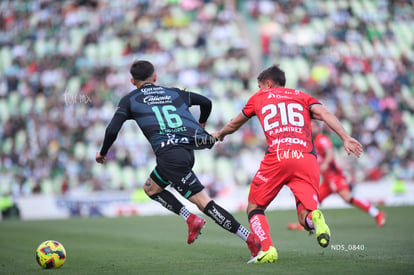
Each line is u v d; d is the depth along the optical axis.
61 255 20.86
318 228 17.41
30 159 72.75
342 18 101.81
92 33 90.88
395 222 39.12
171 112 20.19
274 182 19.22
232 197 61.91
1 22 97.25
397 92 92.25
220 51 91.31
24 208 58.03
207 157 72.62
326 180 36.72
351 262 19.61
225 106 82.25
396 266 18.47
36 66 87.56
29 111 80.94
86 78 84.12
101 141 74.50
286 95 19.66
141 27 93.25
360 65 94.19
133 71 20.92
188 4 96.88
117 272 19.22
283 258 21.33
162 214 56.72
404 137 84.19
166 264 21.11
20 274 19.55
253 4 98.81
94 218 53.78
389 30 102.50
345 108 85.69
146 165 72.25
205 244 28.78
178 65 87.94
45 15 95.75
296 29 98.00
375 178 73.88
